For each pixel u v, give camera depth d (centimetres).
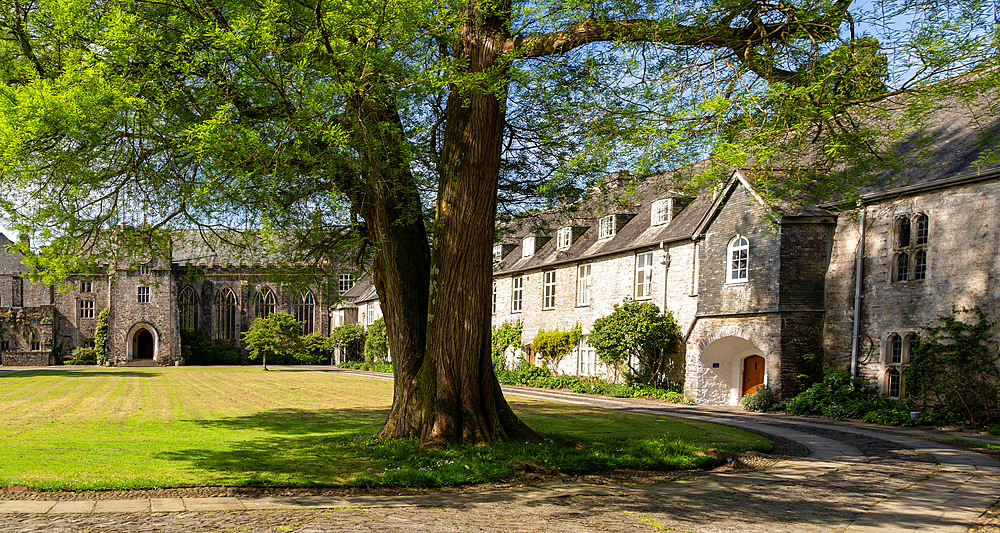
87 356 5500
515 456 959
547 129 1073
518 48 897
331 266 1354
